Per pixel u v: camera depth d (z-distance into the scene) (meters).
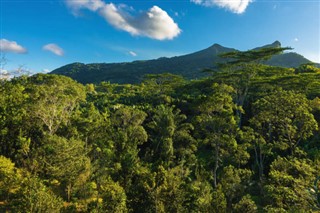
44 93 30.88
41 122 29.39
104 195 16.66
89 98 63.97
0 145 25.70
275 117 27.19
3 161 20.14
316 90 41.62
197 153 36.03
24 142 23.36
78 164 21.55
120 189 17.03
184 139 33.22
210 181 27.52
